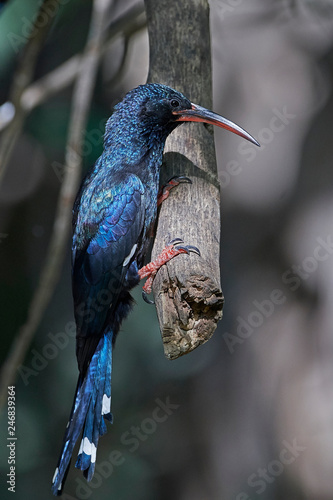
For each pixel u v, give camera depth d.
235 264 13.38
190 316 6.24
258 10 12.90
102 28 8.80
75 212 8.51
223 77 13.02
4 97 11.70
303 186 13.05
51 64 12.94
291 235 13.05
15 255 13.44
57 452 12.58
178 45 8.07
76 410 7.50
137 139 8.26
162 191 7.56
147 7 8.23
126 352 12.69
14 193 13.52
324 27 12.81
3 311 12.96
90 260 8.11
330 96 12.98
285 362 13.02
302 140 13.09
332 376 12.68
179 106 8.00
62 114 11.68
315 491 12.51
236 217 13.32
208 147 7.88
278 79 13.12
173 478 13.17
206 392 13.34
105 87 12.35
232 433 13.22
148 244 8.38
